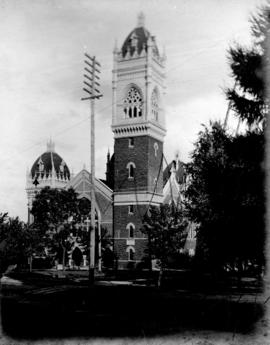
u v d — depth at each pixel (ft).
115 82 227.61
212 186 63.87
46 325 55.31
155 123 222.89
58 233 183.01
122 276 164.76
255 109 60.70
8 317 59.88
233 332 48.24
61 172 259.39
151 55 221.25
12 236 86.28
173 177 258.57
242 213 59.88
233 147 61.93
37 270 199.21
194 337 47.26
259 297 68.69
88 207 193.47
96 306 68.39
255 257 62.69
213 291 84.69
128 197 218.59
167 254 122.93
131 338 48.67
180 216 125.80
